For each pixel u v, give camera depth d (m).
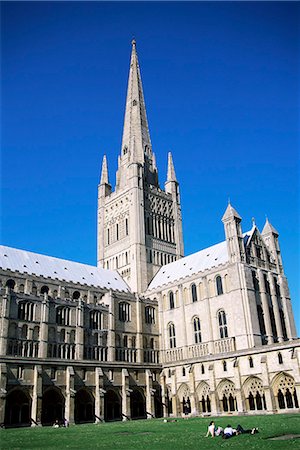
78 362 83.19
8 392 72.12
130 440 40.12
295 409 70.88
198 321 98.88
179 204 139.25
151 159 141.50
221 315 93.94
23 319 81.94
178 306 104.50
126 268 121.38
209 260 105.75
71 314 89.94
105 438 43.56
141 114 145.25
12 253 98.44
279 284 100.19
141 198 126.25
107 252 130.38
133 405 91.56
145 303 107.56
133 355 100.19
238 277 91.19
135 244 119.62
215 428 40.78
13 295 81.62
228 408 82.00
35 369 76.62
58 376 79.75
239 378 80.12
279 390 74.25
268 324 90.12
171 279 111.88
